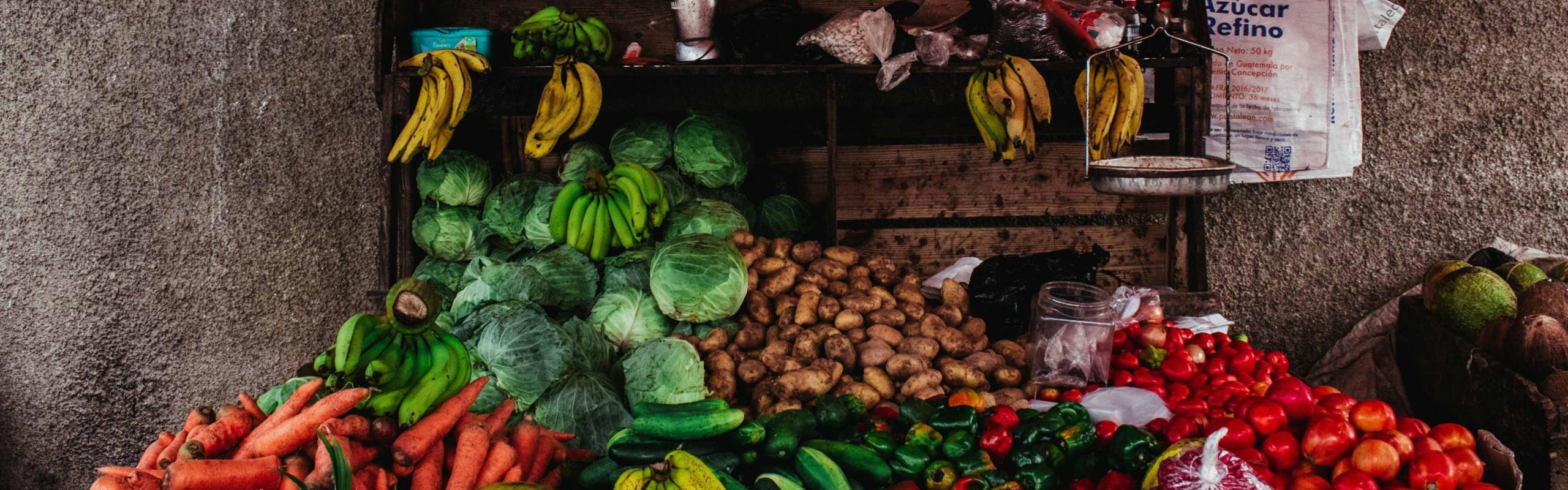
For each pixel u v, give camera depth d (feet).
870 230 12.89
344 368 6.27
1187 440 7.13
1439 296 10.57
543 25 11.40
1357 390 12.32
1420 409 11.32
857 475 6.94
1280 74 12.59
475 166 11.62
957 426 7.40
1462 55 13.02
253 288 13.66
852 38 10.96
